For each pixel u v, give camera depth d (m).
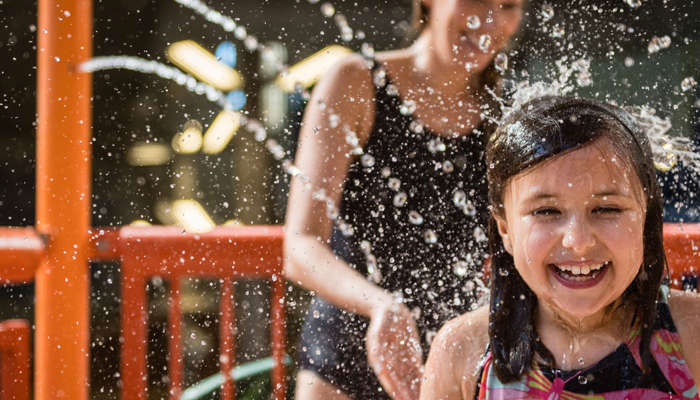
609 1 1.90
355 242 1.94
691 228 2.02
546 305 1.41
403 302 1.91
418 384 1.67
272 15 7.85
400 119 1.94
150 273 2.28
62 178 2.24
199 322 6.18
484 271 1.92
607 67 1.88
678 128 1.77
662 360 1.37
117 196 8.72
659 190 1.38
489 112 1.90
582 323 1.38
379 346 1.71
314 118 1.99
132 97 8.73
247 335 4.83
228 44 8.01
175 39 8.38
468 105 1.90
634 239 1.28
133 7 8.39
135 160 8.76
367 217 1.94
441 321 1.90
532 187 1.30
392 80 1.93
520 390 1.41
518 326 1.42
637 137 1.33
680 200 1.71
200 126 8.18
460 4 1.83
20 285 7.34
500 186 1.38
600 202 1.27
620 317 1.39
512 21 1.85
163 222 8.69
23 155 9.05
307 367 2.01
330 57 5.96
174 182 8.52
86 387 2.30
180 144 8.32
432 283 1.92
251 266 2.26
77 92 2.25
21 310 7.01
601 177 1.27
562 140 1.28
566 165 1.27
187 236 2.27
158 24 8.47
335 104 1.94
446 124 1.91
